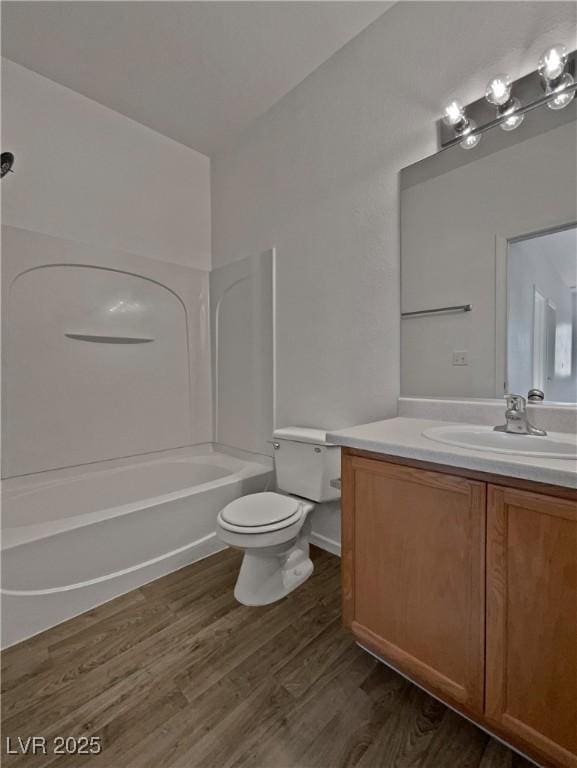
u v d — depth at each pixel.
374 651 1.24
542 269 1.24
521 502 0.85
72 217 2.05
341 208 1.85
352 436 1.18
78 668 1.22
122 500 2.20
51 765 0.92
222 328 2.64
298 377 2.12
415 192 1.56
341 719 1.04
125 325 2.28
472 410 1.42
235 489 2.09
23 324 1.89
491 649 0.90
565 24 1.18
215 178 2.65
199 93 2.07
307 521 1.84
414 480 1.04
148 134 2.37
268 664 1.24
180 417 2.58
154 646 1.32
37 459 1.95
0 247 1.81
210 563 1.90
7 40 1.72
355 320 1.81
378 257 1.70
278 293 2.21
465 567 0.95
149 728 1.01
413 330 1.59
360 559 1.20
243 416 2.50
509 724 0.88
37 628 1.39
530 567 0.84
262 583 1.58
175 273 2.52
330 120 1.87
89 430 2.14
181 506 1.86
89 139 2.11
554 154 1.21
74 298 2.07
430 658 1.03
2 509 1.75
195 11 1.59
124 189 2.26
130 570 1.66
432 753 0.94
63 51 1.78
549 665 0.82
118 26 1.65
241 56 1.83
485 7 1.34
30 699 1.10
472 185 1.40
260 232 2.32
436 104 1.48
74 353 2.08
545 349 1.24
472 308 1.42
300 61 1.87
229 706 1.08
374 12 1.61
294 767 0.91
